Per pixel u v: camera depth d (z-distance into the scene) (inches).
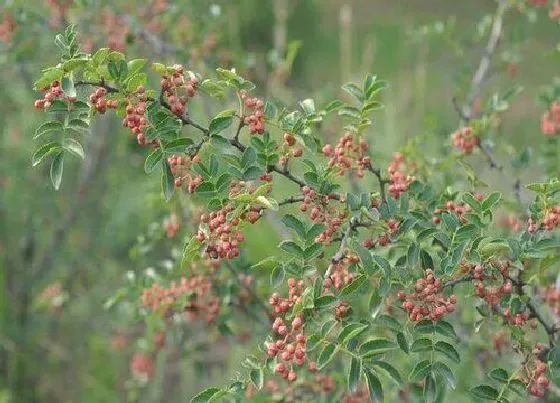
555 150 227.1
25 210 325.7
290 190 279.3
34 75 294.2
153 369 270.7
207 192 137.5
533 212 145.3
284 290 199.2
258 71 282.7
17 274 328.8
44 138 295.1
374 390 129.6
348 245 136.9
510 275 147.0
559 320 167.2
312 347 129.8
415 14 715.4
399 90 383.9
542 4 242.1
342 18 351.9
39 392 322.7
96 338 304.5
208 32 265.7
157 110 135.7
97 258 329.4
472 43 258.8
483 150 201.9
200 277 195.8
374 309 137.8
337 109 154.1
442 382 169.8
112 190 335.0
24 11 245.1
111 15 247.0
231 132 213.8
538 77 473.1
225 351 291.0
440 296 137.6
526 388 141.9
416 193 158.1
